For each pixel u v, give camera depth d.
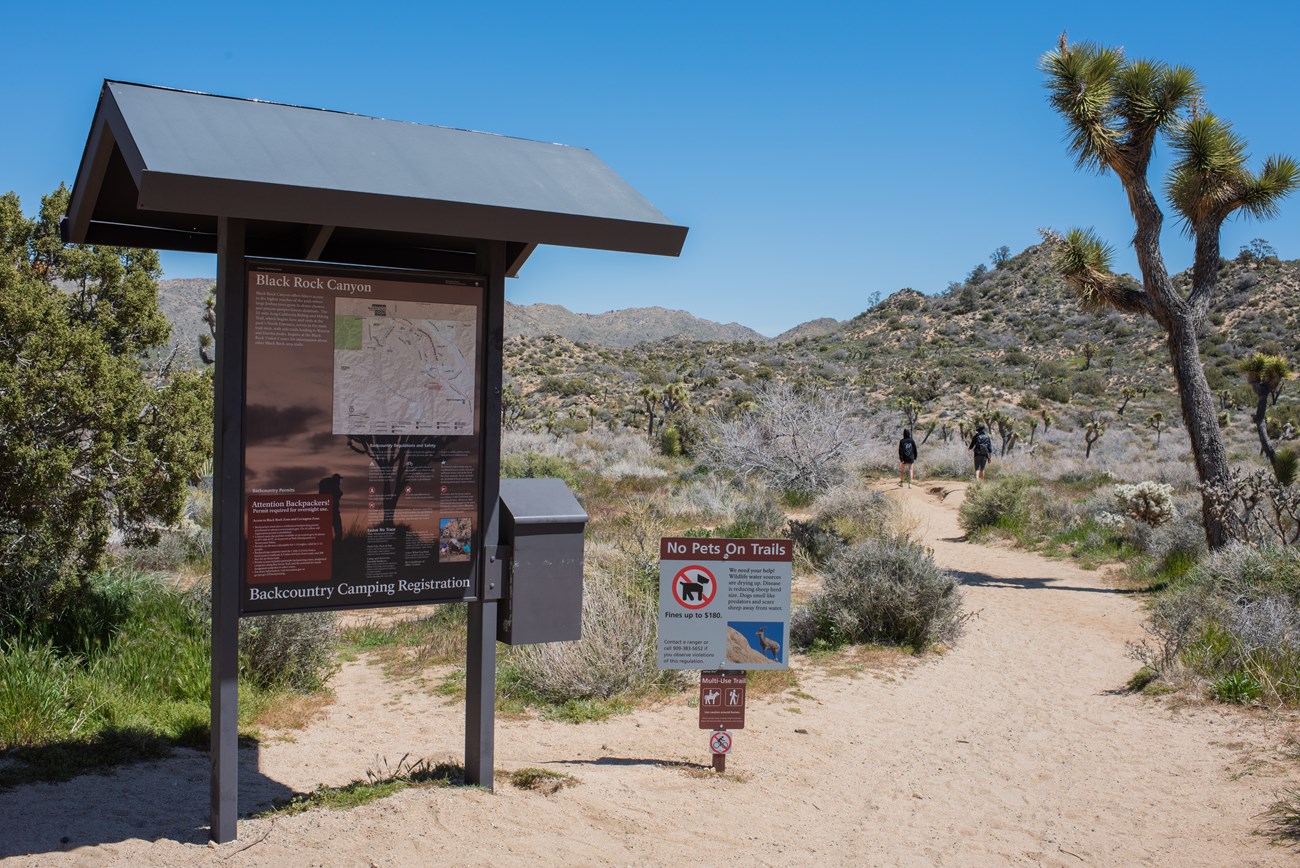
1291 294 87.75
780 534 16.08
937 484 28.73
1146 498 17.02
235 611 4.17
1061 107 14.03
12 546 7.90
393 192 3.97
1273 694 7.53
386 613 11.69
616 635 8.08
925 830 5.22
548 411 66.75
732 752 6.47
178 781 5.21
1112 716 7.70
